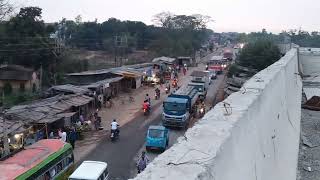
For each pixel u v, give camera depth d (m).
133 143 27.88
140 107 39.88
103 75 45.56
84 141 28.05
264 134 6.93
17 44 44.94
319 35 94.06
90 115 34.38
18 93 38.22
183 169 3.05
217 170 3.44
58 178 18.44
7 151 19.16
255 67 53.34
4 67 42.34
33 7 47.75
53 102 29.28
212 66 72.81
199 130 4.13
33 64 45.53
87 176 17.12
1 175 14.89
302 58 38.12
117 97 44.12
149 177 2.88
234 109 5.19
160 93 48.41
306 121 19.81
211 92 51.44
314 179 11.99
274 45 55.25
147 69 56.31
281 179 9.26
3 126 22.11
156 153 25.75
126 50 81.19
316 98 23.94
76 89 35.62
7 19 46.75
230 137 4.05
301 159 13.82
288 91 14.71
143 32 90.12
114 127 28.41
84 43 80.31
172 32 100.44
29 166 16.20
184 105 32.16
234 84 47.22
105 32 83.88
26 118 24.55
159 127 26.77
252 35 149.00
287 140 12.20
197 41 108.62
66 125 28.23
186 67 74.94
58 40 49.97
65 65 50.69
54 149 18.88
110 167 22.97
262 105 6.75
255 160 5.69
